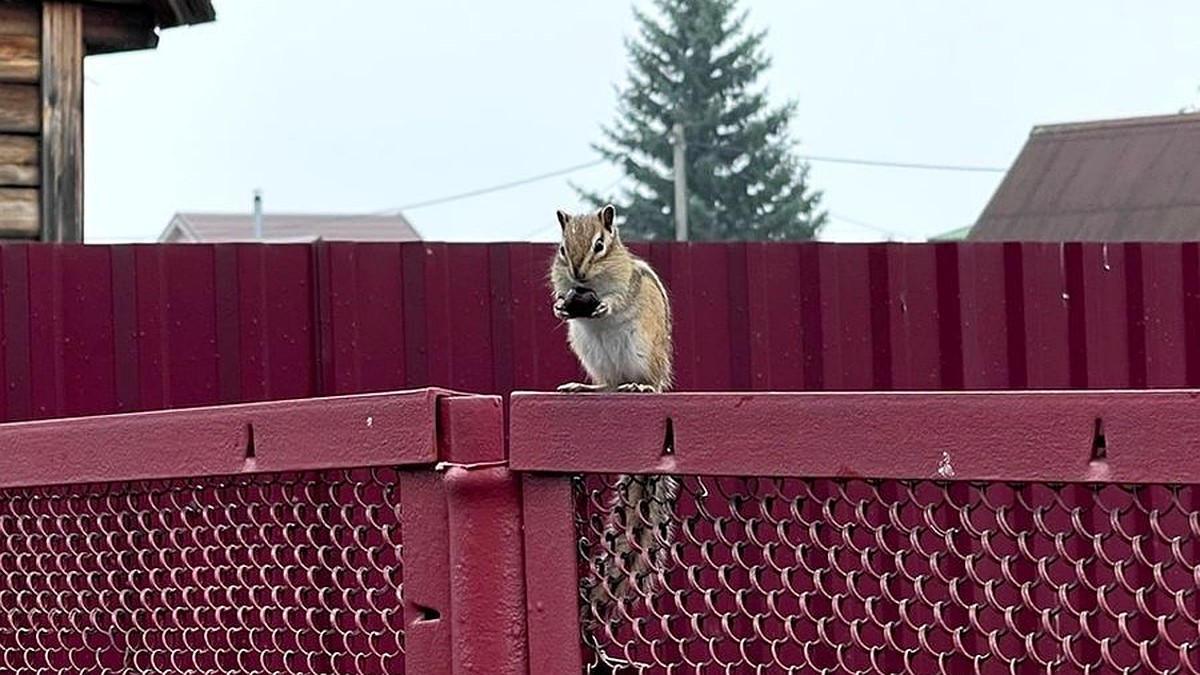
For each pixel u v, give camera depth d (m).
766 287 24.06
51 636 11.17
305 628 9.59
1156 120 96.62
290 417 9.32
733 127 155.00
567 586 8.41
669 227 151.75
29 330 21.28
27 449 10.75
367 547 9.27
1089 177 95.44
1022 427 6.84
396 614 9.28
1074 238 92.44
